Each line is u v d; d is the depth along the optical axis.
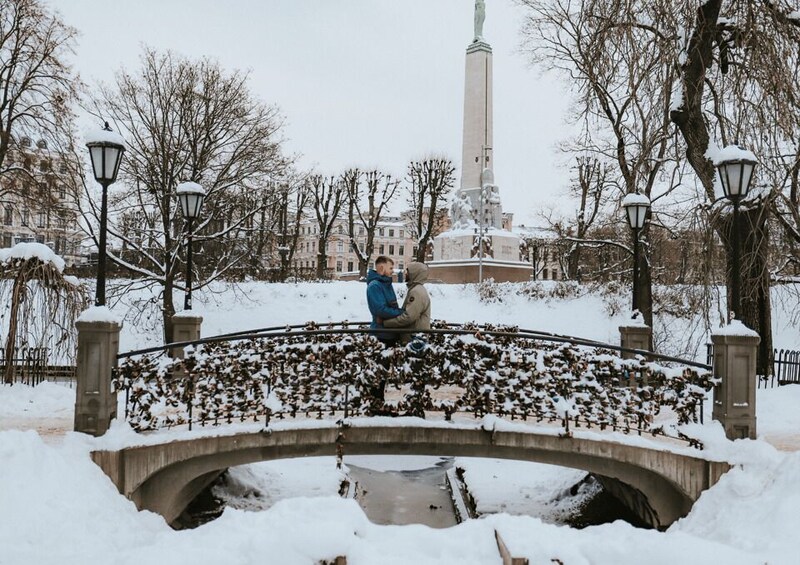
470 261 36.31
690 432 8.94
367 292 9.80
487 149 36.91
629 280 27.55
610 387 9.33
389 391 11.65
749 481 7.90
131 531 7.04
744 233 14.80
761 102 13.10
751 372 8.85
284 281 36.44
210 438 8.72
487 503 11.66
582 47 18.31
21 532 6.25
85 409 8.47
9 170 21.52
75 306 15.12
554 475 13.16
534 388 9.29
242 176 24.61
